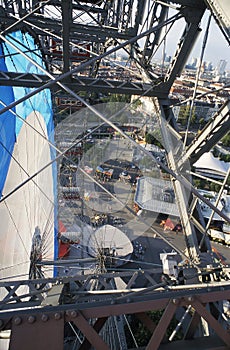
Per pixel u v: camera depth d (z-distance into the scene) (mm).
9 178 6039
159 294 2127
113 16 11242
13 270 6051
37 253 7316
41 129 10188
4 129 5977
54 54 13281
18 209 6555
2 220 5512
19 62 8484
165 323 2016
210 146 5734
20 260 6422
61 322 1873
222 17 3014
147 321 2635
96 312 1954
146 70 8008
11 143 6398
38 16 8891
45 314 1880
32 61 4070
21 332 1825
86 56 14562
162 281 3492
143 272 3703
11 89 7039
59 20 9047
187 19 5102
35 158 8836
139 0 7922
